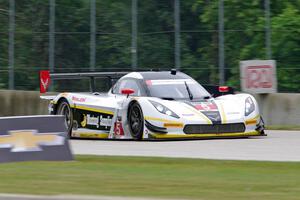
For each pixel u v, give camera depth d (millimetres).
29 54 74312
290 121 60594
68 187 25703
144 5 71875
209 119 44719
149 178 28125
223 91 50406
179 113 44719
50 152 34719
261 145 41562
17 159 34094
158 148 40594
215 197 23391
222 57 69062
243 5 69500
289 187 25703
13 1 74562
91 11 73062
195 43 70062
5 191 24938
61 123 35094
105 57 72438
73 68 72875
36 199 23172
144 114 45438
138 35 71812
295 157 35562
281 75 69188
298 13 71188
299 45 69688
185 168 31375
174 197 23344
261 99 61906
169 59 70562
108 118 48656
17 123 34312
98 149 41156
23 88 74688
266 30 69062
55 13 73688
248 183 26719
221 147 40500
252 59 68688
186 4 70500
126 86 49469
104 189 25219
